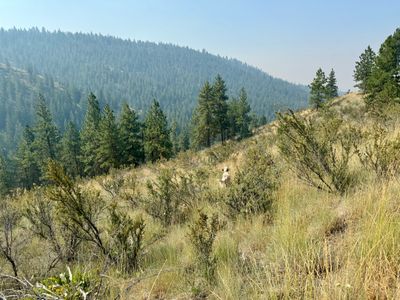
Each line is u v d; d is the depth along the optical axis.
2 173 48.56
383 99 24.48
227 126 58.19
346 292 1.92
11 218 5.11
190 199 7.41
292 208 4.50
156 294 3.16
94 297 2.18
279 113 5.10
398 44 30.81
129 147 44.97
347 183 4.61
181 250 4.61
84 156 49.22
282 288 2.37
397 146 4.36
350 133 5.99
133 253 4.22
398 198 3.18
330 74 58.00
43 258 4.77
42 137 51.62
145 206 7.09
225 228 4.79
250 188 5.32
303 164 5.04
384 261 2.14
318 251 2.76
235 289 2.67
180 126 168.75
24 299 2.09
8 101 172.38
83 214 4.36
